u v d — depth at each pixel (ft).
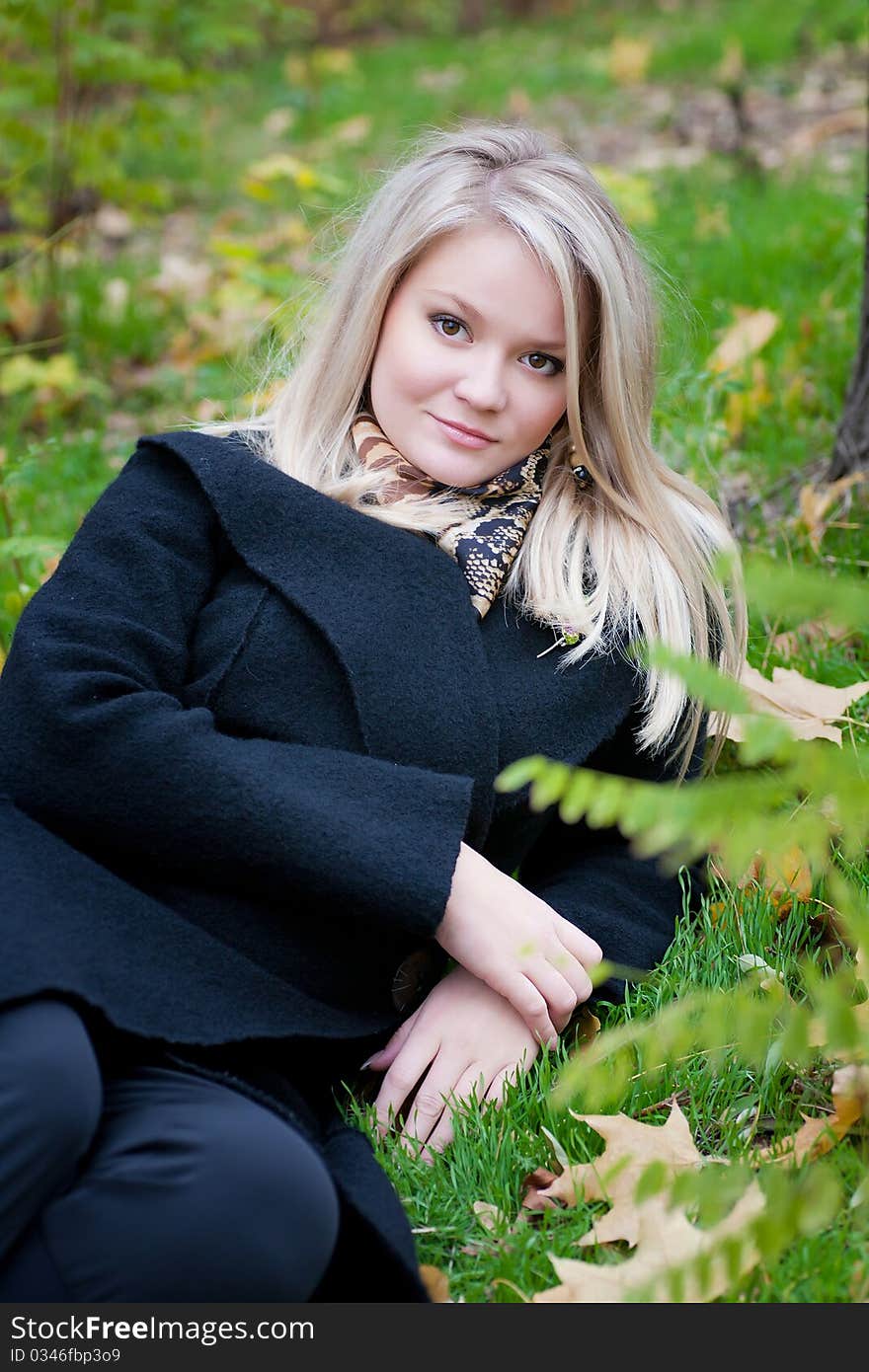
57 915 4.51
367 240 6.03
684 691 5.98
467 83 26.91
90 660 5.09
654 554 6.16
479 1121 4.91
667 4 34.27
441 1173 4.85
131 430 11.59
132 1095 4.31
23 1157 3.96
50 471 10.41
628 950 5.66
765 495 9.04
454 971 5.32
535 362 5.86
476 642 5.61
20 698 5.05
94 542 5.52
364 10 34.71
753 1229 3.69
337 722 5.41
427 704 5.41
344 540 5.64
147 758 4.87
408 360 5.82
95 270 14.88
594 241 5.82
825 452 9.43
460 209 5.72
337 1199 4.21
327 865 4.81
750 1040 4.16
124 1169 4.05
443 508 5.85
